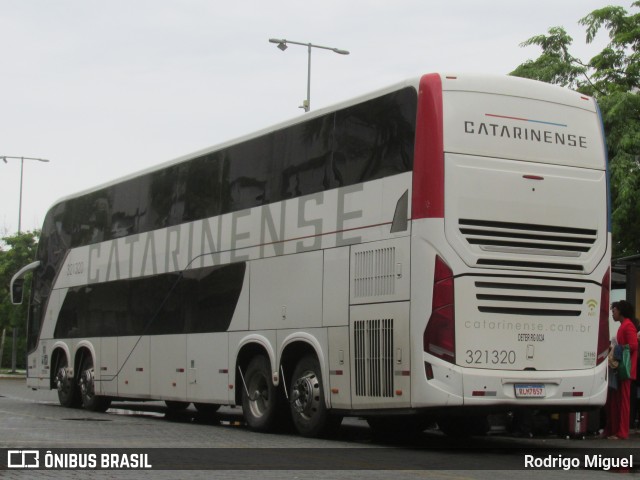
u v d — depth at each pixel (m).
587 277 13.34
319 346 14.29
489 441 15.34
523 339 12.80
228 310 16.53
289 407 15.58
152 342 18.89
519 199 12.93
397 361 12.81
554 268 13.10
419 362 12.47
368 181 13.61
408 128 12.98
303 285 14.71
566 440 15.60
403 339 12.73
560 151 13.36
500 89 13.12
